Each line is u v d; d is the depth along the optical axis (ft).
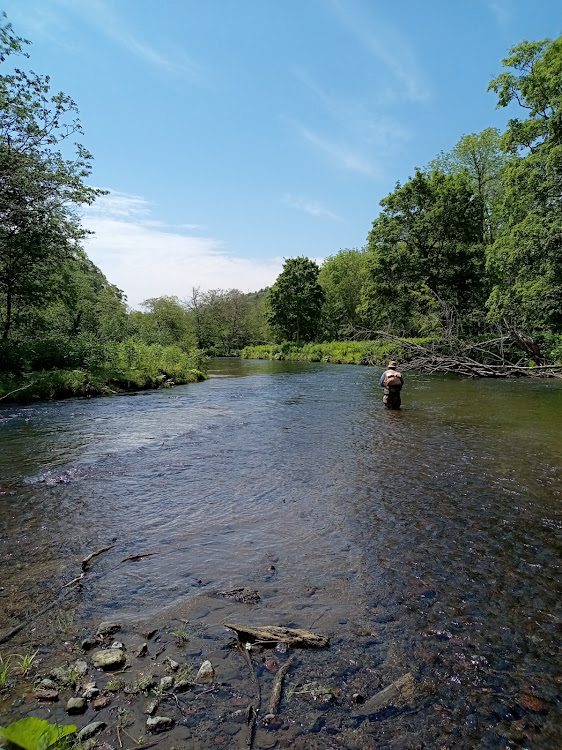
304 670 8.98
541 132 69.21
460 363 73.82
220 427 35.47
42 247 67.77
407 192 120.26
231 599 11.50
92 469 23.57
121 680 8.61
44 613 10.86
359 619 10.71
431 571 13.01
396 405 43.86
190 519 16.88
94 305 115.03
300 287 216.74
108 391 59.98
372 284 128.67
